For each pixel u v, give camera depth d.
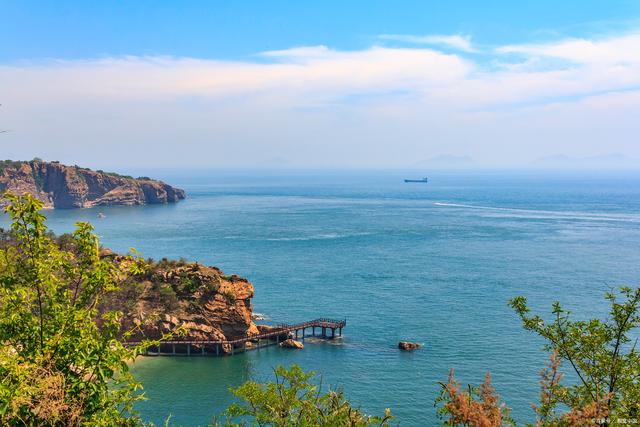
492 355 78.56
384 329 92.38
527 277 131.75
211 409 62.31
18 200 16.67
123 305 81.94
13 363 14.46
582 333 21.98
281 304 109.38
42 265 16.42
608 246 179.12
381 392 66.62
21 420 14.25
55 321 16.64
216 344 80.94
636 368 20.19
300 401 21.89
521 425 56.44
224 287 86.75
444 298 111.94
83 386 15.84
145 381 70.75
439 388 67.56
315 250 175.25
